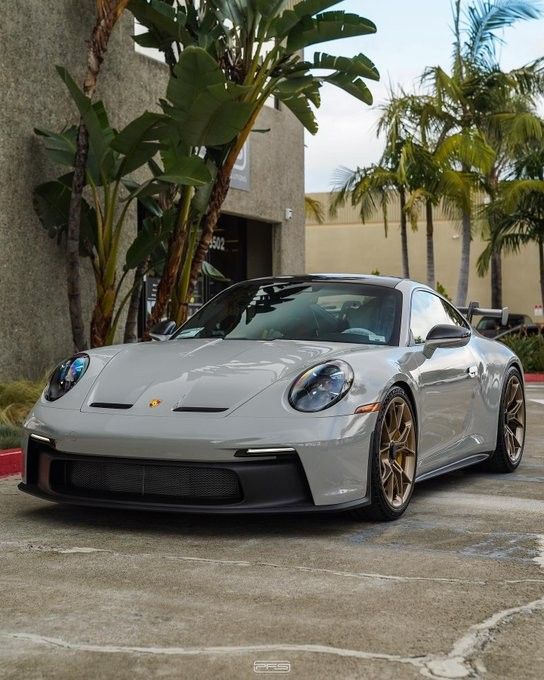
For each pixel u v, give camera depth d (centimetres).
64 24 966
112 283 871
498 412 590
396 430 441
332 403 399
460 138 1864
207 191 908
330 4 854
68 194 899
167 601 298
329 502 394
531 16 1905
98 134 802
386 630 272
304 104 954
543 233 2183
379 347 463
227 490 391
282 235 1430
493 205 2152
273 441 383
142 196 938
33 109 923
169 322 519
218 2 880
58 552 364
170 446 384
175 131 800
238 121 786
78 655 248
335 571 340
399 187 2008
